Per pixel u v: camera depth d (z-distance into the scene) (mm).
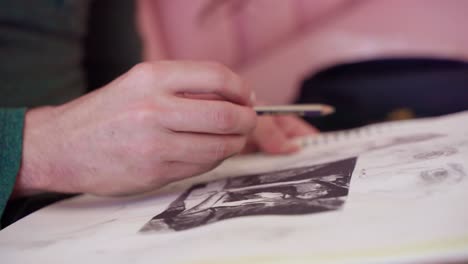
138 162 347
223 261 222
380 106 907
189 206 340
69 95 688
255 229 255
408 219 232
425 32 1052
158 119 332
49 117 397
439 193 264
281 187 347
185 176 366
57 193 449
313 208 273
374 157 397
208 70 342
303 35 1092
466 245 197
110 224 325
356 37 1077
